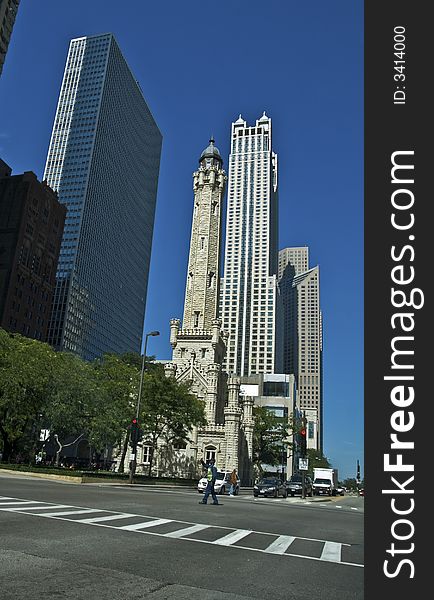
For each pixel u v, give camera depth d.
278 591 8.54
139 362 113.00
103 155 199.50
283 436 108.88
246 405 99.19
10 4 72.88
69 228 180.62
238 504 30.73
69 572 8.52
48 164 195.25
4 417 51.94
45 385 50.00
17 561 9.02
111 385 56.38
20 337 60.56
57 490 27.23
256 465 107.50
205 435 84.25
